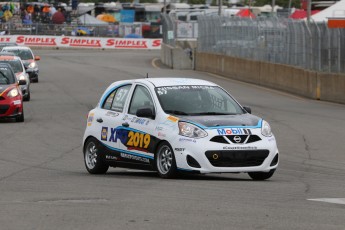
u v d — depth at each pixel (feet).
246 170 144.46
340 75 368.68
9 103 283.38
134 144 155.63
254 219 103.60
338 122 285.84
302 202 119.65
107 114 164.96
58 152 212.02
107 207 113.80
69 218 104.68
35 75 477.77
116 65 640.17
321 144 229.04
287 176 163.43
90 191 133.90
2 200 123.75
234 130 144.77
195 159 142.61
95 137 166.61
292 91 420.36
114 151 161.17
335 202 120.26
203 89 158.20
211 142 142.72
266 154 146.00
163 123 149.18
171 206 114.42
